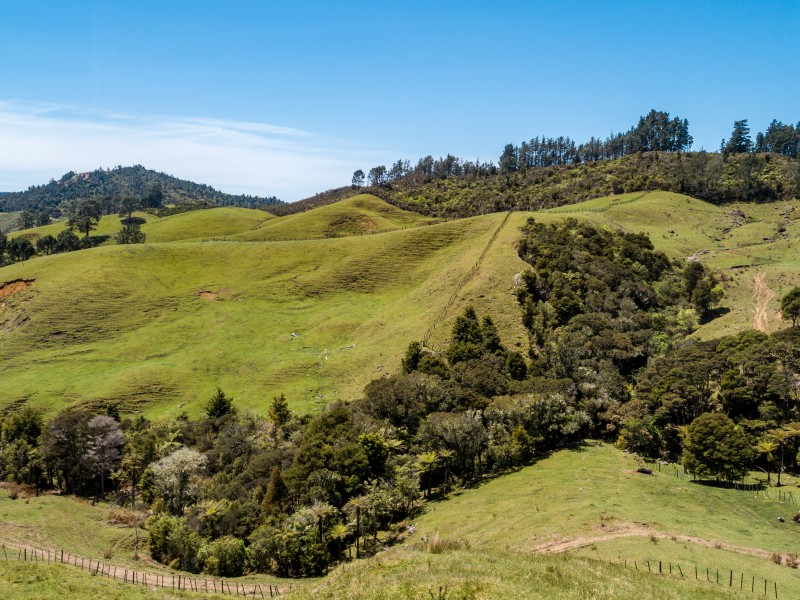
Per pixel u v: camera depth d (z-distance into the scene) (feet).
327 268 541.75
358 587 92.12
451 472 259.19
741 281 431.02
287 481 233.96
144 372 379.76
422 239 566.77
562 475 222.48
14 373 383.24
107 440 291.38
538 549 141.90
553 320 376.68
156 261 546.67
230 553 200.23
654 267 461.37
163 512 254.68
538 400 269.85
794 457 222.07
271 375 384.47
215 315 472.44
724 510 175.83
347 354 399.85
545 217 566.36
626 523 151.94
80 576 144.56
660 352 340.80
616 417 279.90
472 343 355.36
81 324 438.81
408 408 282.36
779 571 116.78
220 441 297.74
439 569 96.53
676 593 94.94
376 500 209.36
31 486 297.33
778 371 254.06
